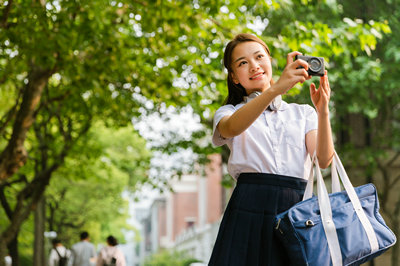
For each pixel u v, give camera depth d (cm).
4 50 941
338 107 1452
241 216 238
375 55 1369
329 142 241
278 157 243
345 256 226
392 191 1667
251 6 885
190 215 6512
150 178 1798
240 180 245
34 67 962
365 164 1641
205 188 5150
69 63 916
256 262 231
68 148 1430
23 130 973
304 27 839
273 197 238
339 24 1005
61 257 1548
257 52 254
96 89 1065
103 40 905
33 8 809
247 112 224
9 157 980
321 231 226
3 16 803
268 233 233
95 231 4159
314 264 220
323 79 239
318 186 237
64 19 841
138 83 1028
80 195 3300
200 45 941
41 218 1677
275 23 1123
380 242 232
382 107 1481
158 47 971
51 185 2773
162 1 845
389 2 1313
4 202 1471
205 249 4184
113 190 3256
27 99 964
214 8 840
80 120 1437
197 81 1060
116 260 1233
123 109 1205
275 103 249
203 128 1712
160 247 7369
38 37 828
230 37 848
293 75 221
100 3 841
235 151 247
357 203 236
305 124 251
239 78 256
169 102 1049
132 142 3023
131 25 1081
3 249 1354
